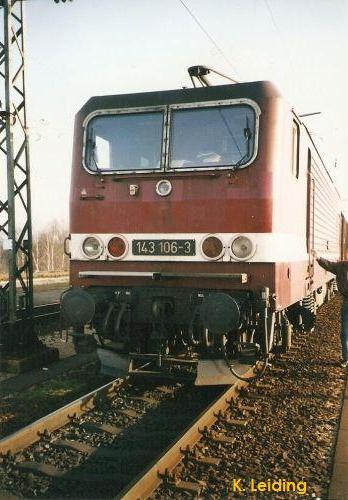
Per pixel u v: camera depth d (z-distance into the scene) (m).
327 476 4.41
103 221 6.64
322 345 10.09
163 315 6.15
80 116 6.91
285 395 6.69
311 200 8.77
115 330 6.18
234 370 6.38
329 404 6.38
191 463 4.57
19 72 9.29
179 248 6.29
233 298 5.85
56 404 6.58
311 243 8.93
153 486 4.07
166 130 6.54
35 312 15.27
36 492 4.19
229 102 6.34
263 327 6.04
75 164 6.85
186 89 6.61
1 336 8.90
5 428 5.68
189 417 5.90
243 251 6.03
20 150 9.36
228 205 6.13
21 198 9.40
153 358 6.41
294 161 7.04
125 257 6.52
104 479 4.36
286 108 6.43
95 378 7.82
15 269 9.09
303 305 9.89
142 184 6.50
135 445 5.14
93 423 5.67
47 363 9.05
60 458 4.80
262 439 5.18
